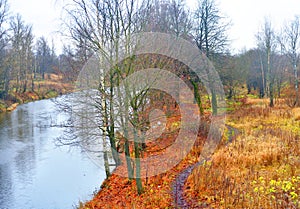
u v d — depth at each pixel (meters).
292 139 12.20
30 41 47.88
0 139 18.84
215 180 8.18
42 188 11.08
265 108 23.77
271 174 8.34
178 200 7.54
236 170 9.14
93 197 9.64
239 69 34.59
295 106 23.81
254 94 40.88
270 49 31.19
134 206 7.52
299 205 5.98
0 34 34.88
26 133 20.34
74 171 12.73
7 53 39.00
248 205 6.39
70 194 10.33
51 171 12.82
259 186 7.45
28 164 14.00
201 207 6.84
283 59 32.88
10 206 9.79
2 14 34.66
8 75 37.41
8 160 14.67
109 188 9.88
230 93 30.06
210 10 20.28
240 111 23.52
